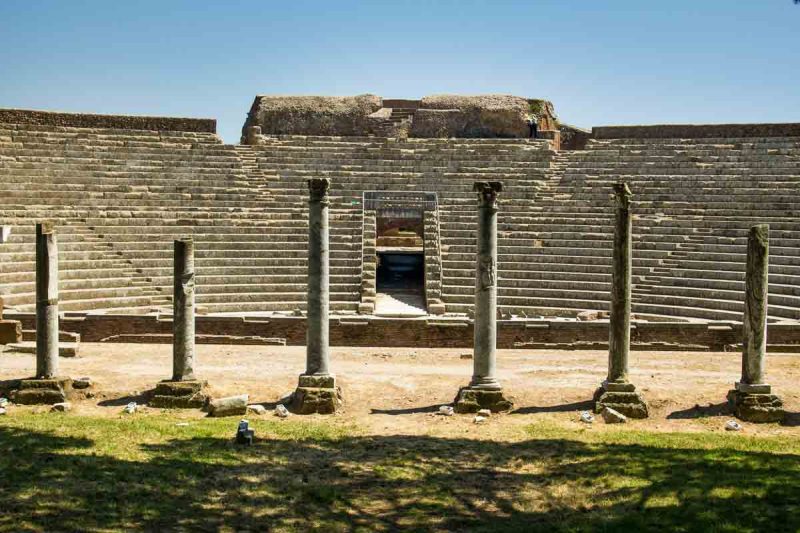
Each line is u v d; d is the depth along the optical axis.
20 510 12.95
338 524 13.23
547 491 14.95
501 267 37.88
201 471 15.51
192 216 39.16
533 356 27.00
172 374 21.69
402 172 44.16
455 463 16.55
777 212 37.28
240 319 29.66
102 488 14.24
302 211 40.69
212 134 45.19
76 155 40.91
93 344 27.55
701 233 37.69
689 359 26.02
